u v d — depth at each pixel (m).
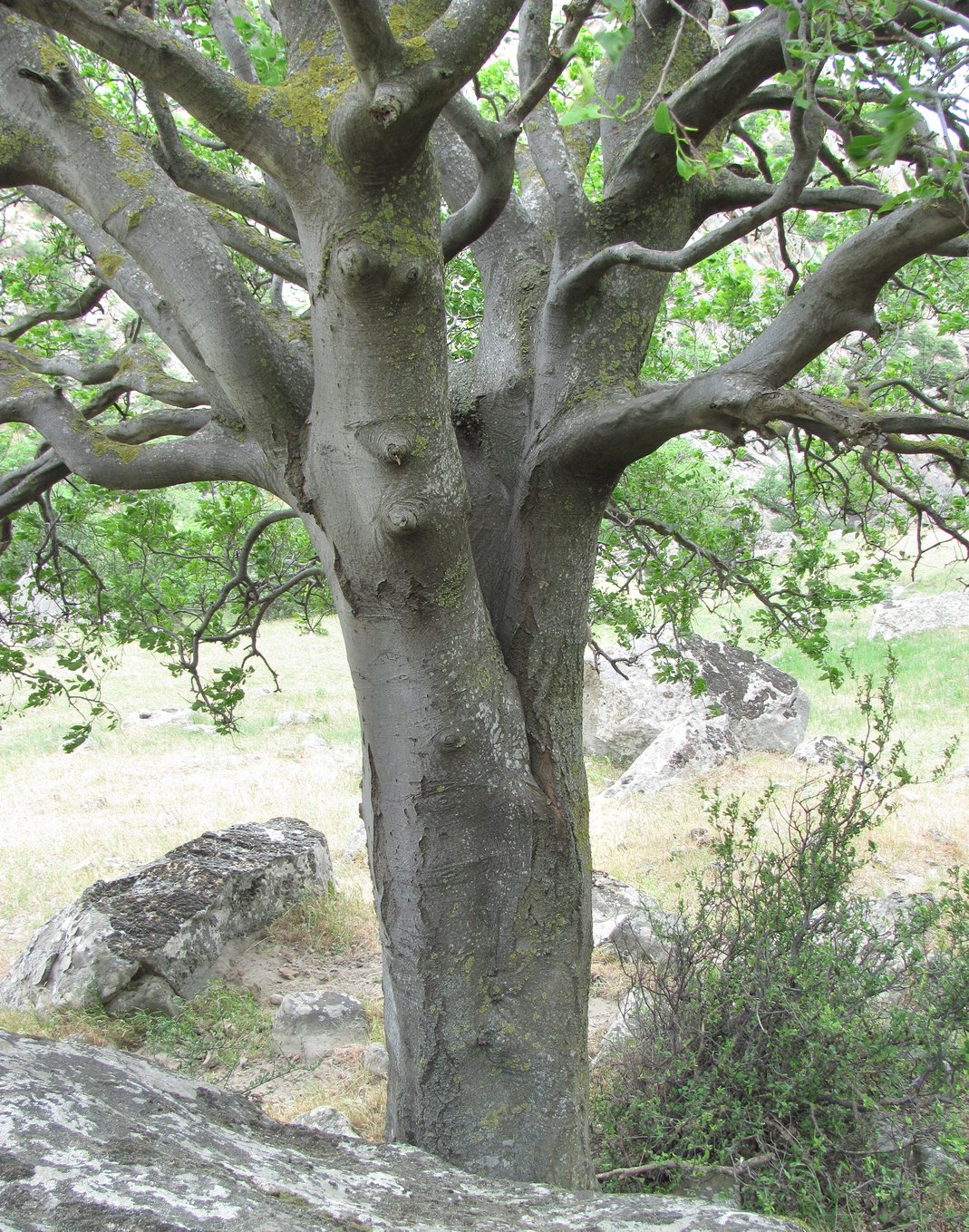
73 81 3.70
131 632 7.49
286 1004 7.39
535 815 4.21
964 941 5.85
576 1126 4.23
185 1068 6.73
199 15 5.86
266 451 3.88
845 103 3.34
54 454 5.31
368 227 3.08
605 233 4.34
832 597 7.51
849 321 3.54
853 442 3.05
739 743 13.97
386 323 3.23
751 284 8.38
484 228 3.68
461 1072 4.16
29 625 7.69
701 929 5.94
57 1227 2.19
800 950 5.64
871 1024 5.39
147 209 3.68
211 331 3.67
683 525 8.23
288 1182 2.73
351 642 3.96
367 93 2.77
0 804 14.08
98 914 7.98
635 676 15.34
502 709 4.14
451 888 4.12
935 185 2.86
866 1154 4.91
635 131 4.61
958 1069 4.96
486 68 7.75
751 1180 4.87
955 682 16.80
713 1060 5.35
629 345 4.37
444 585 3.74
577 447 4.14
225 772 15.37
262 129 3.07
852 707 16.14
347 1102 6.40
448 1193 3.03
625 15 2.15
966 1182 4.86
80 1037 7.00
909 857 10.29
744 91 3.96
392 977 4.30
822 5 2.72
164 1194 2.36
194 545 7.72
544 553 4.36
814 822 7.69
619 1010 6.94
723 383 3.46
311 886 9.84
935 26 3.43
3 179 3.92
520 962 4.20
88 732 7.42
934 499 7.05
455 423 4.60
